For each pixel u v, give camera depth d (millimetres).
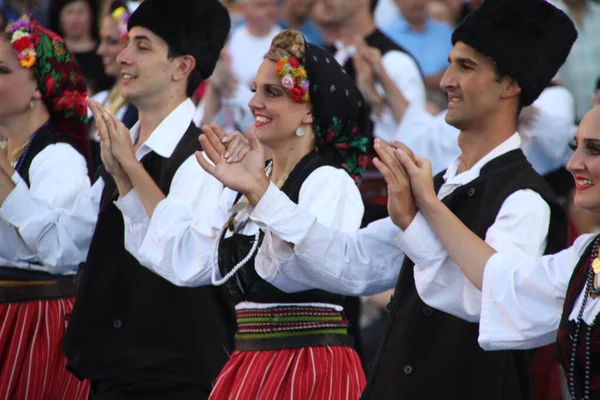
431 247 9203
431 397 9500
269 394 10211
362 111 11062
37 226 12102
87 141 13203
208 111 18781
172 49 11984
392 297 10023
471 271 8930
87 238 12383
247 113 18922
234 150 9734
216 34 12258
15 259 12461
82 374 11906
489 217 9461
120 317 11836
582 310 8211
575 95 20141
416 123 17094
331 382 10305
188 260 11016
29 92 12648
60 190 12438
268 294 10398
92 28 19703
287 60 10531
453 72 9805
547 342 8828
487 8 9656
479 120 9742
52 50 12727
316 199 10406
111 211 11875
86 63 19391
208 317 11727
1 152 12062
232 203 10867
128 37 12133
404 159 9102
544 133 17250
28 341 12508
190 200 11438
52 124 12883
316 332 10406
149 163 11875
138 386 11711
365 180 16594
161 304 11758
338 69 10805
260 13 20766
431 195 9086
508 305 8758
